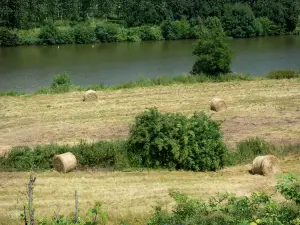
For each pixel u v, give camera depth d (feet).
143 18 251.19
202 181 57.36
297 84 108.06
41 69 152.97
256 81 112.06
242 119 82.48
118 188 55.42
